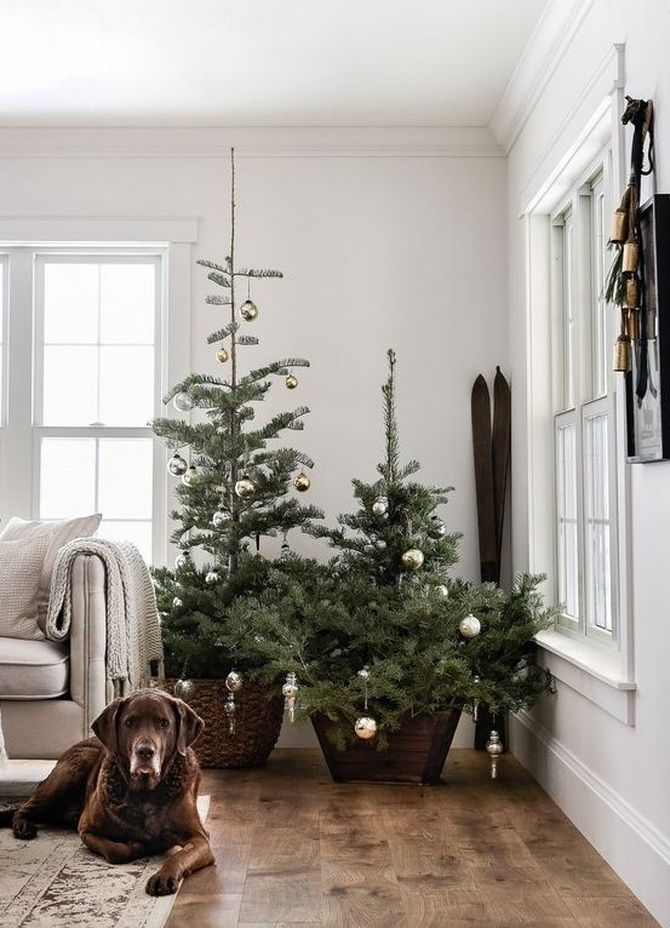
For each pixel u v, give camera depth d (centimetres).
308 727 529
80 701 432
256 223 543
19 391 552
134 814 335
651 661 308
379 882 323
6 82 484
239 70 473
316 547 534
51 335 558
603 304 418
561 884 323
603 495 413
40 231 541
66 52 453
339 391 540
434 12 419
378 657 451
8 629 446
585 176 428
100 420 559
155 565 549
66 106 512
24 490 550
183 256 542
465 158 546
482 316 542
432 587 443
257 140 542
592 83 366
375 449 539
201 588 484
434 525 468
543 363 488
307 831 378
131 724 332
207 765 478
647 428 305
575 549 456
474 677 441
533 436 486
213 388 483
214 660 471
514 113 499
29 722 430
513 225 527
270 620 430
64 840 356
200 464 484
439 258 544
